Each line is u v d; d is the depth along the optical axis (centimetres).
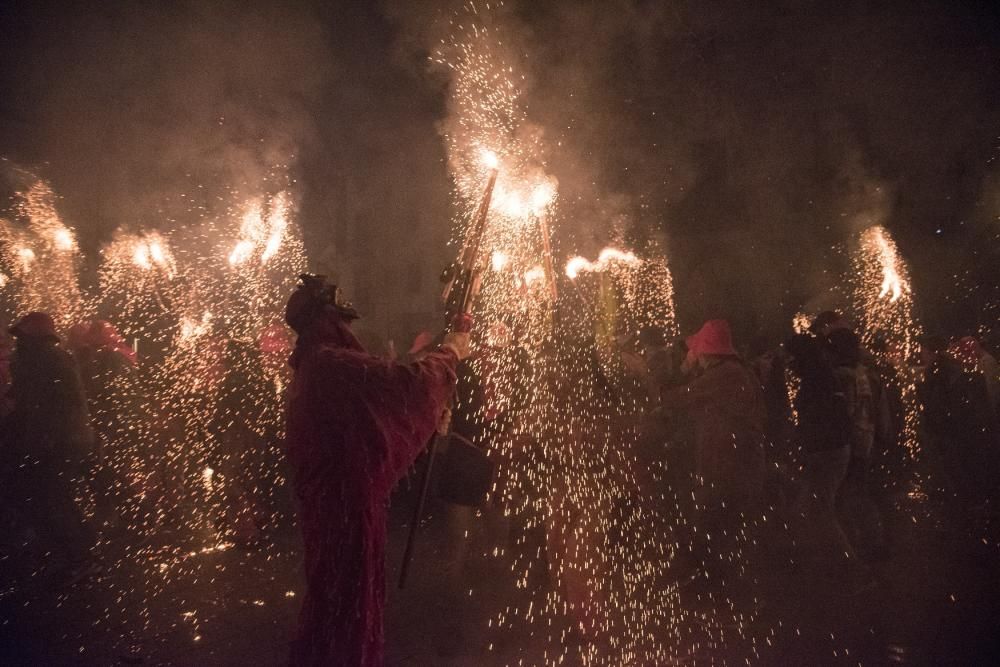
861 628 481
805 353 595
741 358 595
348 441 301
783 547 639
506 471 480
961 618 488
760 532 674
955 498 781
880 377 638
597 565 489
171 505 768
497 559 516
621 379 685
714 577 565
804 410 592
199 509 766
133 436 781
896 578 569
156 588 591
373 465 302
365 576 298
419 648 467
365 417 303
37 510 647
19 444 643
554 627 484
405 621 509
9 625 524
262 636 495
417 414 313
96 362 788
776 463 738
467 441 459
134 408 786
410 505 725
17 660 468
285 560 655
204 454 779
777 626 489
